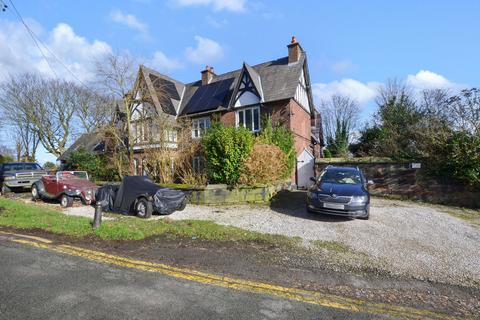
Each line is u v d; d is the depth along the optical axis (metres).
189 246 5.72
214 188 11.09
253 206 10.44
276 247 5.75
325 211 8.05
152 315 3.11
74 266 4.51
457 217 9.01
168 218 8.48
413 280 4.33
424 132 12.28
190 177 13.05
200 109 21.45
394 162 12.62
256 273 4.40
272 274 4.38
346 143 38.81
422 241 6.37
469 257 5.41
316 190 8.55
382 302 3.60
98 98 22.17
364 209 7.84
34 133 31.42
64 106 30.92
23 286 3.77
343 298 3.66
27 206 9.68
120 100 18.20
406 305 3.55
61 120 30.75
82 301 3.39
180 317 3.07
